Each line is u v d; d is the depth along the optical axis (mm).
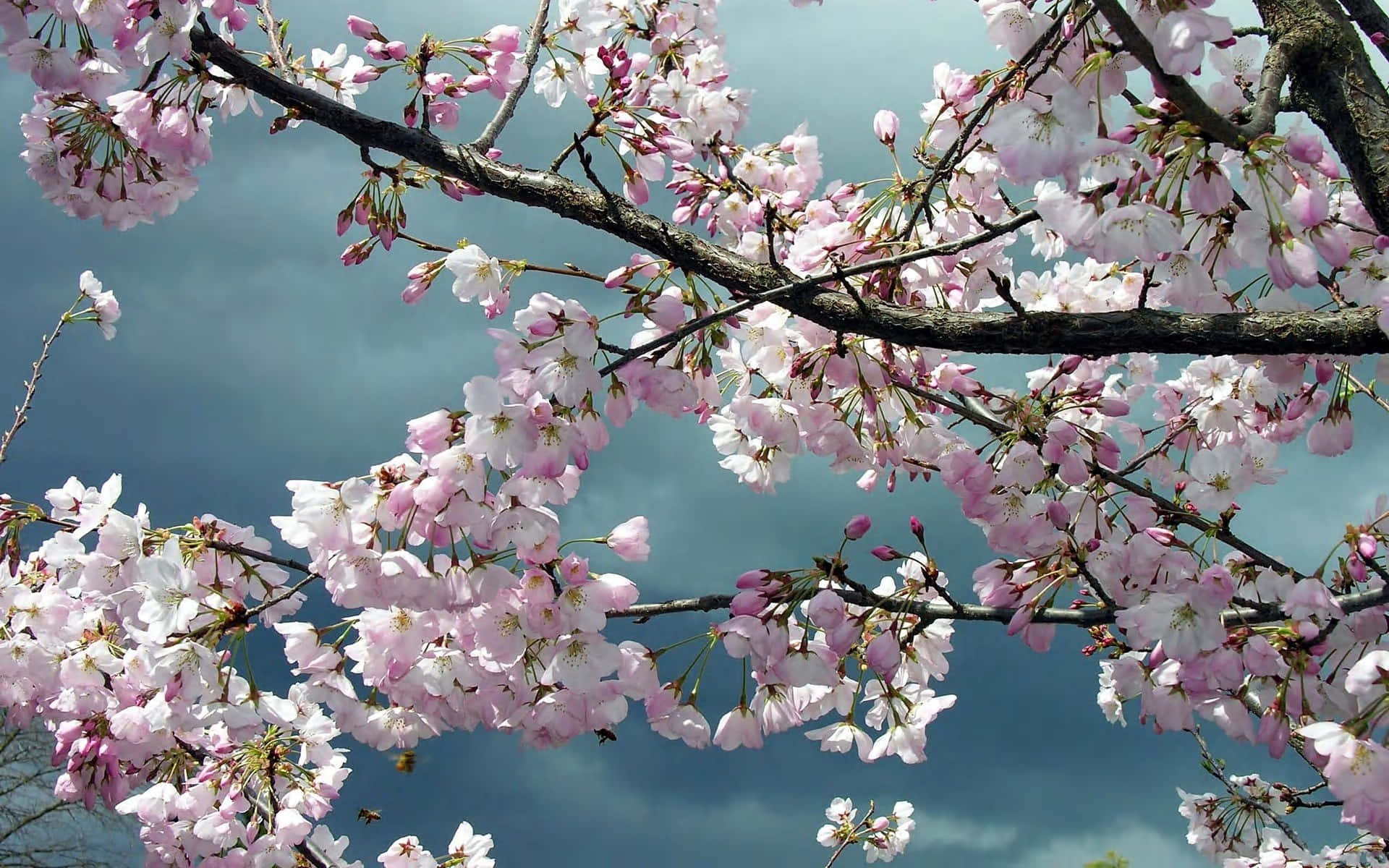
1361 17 2561
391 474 2453
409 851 4172
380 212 3133
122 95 2932
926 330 2406
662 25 3932
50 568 3826
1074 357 3037
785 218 3584
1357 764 2014
